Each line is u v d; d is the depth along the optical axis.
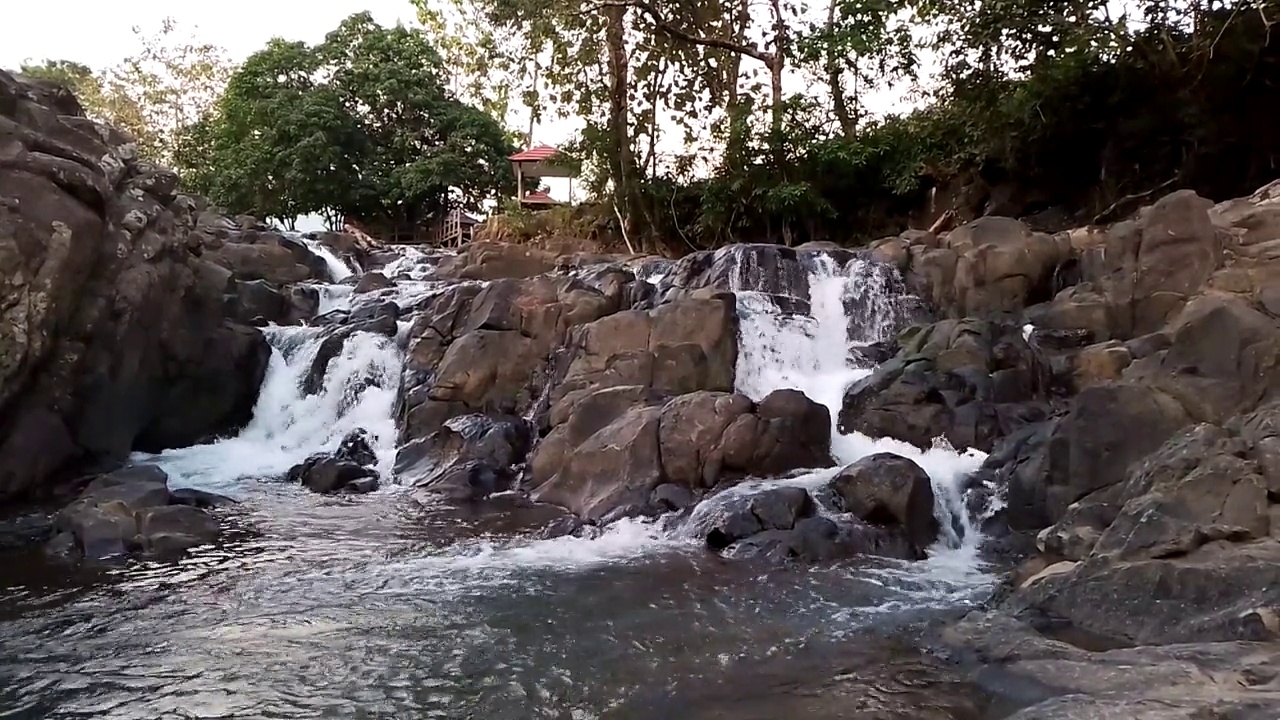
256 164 36.44
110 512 11.37
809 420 13.23
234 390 17.78
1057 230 22.47
